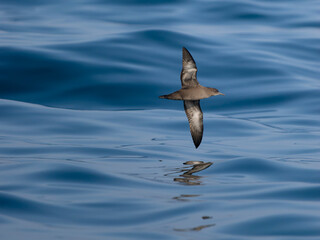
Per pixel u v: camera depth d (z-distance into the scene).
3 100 24.42
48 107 23.91
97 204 13.40
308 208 13.25
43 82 26.11
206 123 23.05
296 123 23.16
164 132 21.64
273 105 25.36
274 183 15.40
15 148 18.61
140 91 25.83
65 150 18.52
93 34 30.84
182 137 21.08
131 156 18.14
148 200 13.80
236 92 26.42
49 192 14.20
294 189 14.75
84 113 23.39
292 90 26.30
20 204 13.27
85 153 18.30
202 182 15.52
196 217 12.65
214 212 13.02
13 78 26.23
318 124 22.98
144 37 30.20
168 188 14.85
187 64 11.39
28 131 20.94
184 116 23.61
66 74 26.64
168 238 11.45
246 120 23.50
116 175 15.82
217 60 28.61
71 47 28.81
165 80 26.70
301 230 11.95
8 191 14.11
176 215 12.76
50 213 12.81
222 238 11.51
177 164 17.36
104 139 20.20
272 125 22.91
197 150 19.19
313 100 25.39
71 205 13.32
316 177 16.03
